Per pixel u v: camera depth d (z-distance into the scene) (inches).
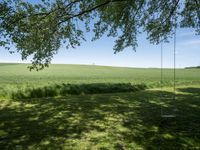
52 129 370.9
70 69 2178.9
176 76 1881.2
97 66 2709.2
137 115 470.0
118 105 577.9
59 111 499.5
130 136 339.9
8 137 332.5
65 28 562.6
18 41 510.9
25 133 350.3
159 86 1112.8
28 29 512.4
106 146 302.4
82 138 330.0
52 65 2588.6
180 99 685.9
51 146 300.4
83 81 1217.4
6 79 1258.0
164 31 677.3
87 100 650.8
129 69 2549.2
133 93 834.8
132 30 628.1
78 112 491.8
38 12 524.1
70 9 531.8
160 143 313.9
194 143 315.0
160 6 637.3
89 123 407.2
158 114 478.3
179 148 298.0
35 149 291.0
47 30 538.3
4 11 469.7
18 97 688.4
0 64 2544.3
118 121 421.7
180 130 369.4
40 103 594.9
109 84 958.4
